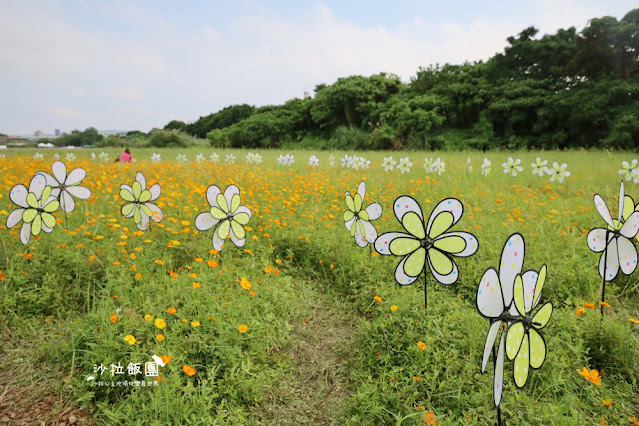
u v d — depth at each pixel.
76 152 17.77
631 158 11.59
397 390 2.41
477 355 2.61
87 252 3.76
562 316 2.98
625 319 3.22
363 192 3.94
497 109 21.72
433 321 2.82
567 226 4.92
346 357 2.94
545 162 8.09
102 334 2.52
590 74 21.73
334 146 24.42
